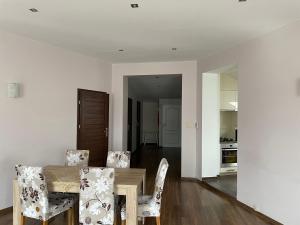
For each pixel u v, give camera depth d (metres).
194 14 2.99
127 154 3.74
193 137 5.66
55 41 4.21
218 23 3.27
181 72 5.69
